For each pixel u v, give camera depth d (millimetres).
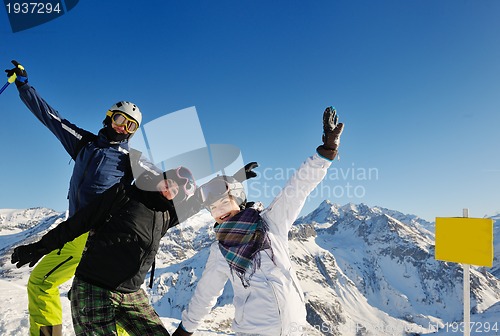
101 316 3564
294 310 3199
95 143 4395
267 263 3221
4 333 6598
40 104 4496
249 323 3195
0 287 9734
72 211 4410
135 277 3699
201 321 3637
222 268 3387
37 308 4051
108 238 3582
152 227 3666
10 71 4441
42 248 3596
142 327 3826
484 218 4375
